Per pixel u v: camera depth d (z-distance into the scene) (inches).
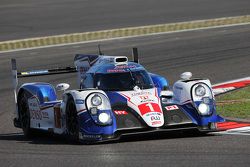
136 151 1286.9
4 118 2080.5
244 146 1291.8
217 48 3284.9
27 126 1707.7
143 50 3410.4
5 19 5014.8
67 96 1487.5
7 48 3821.4
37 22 4805.6
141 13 5009.8
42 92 1654.8
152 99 1470.2
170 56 3154.5
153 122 1403.8
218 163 1124.5
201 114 1456.7
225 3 5344.5
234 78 2514.8
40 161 1230.3
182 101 1498.5
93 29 4372.5
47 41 3969.0
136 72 1551.4
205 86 1493.6
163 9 5167.3
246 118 1755.7
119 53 3363.7
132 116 1423.5
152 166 1126.4
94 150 1322.6
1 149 1429.6
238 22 4279.0
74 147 1381.6
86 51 3521.2
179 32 4025.6
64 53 3503.9
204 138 1429.6
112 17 4886.8
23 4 5856.3
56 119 1558.8
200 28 4133.9
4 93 2554.1
